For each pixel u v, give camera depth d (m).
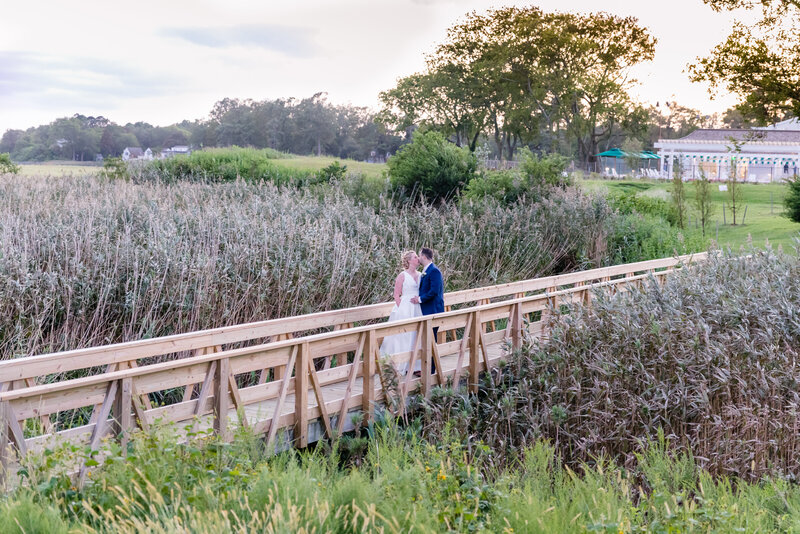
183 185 19.16
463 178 20.89
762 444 7.10
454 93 54.62
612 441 7.62
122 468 4.65
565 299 9.90
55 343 8.79
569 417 8.02
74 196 15.15
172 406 5.73
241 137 105.00
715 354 7.88
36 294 8.63
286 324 8.04
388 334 7.72
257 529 4.14
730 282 10.07
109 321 9.30
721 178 50.12
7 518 3.87
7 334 8.33
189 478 4.77
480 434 8.01
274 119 104.44
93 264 9.66
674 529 5.02
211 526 3.98
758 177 51.50
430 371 8.32
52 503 4.39
